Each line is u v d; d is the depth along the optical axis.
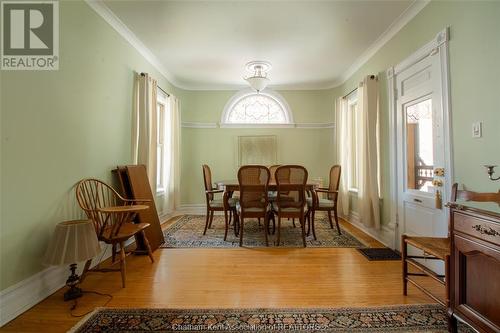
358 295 1.94
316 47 3.44
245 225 4.18
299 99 5.29
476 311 1.29
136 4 2.51
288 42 3.30
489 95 1.73
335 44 3.36
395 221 2.94
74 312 1.72
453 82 2.04
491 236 1.19
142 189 3.01
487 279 1.22
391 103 2.98
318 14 2.68
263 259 2.68
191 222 4.37
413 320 1.63
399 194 2.87
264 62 3.97
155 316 1.67
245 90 5.27
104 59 2.65
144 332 1.52
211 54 3.68
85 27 2.36
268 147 5.25
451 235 1.46
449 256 1.49
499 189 1.60
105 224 2.09
